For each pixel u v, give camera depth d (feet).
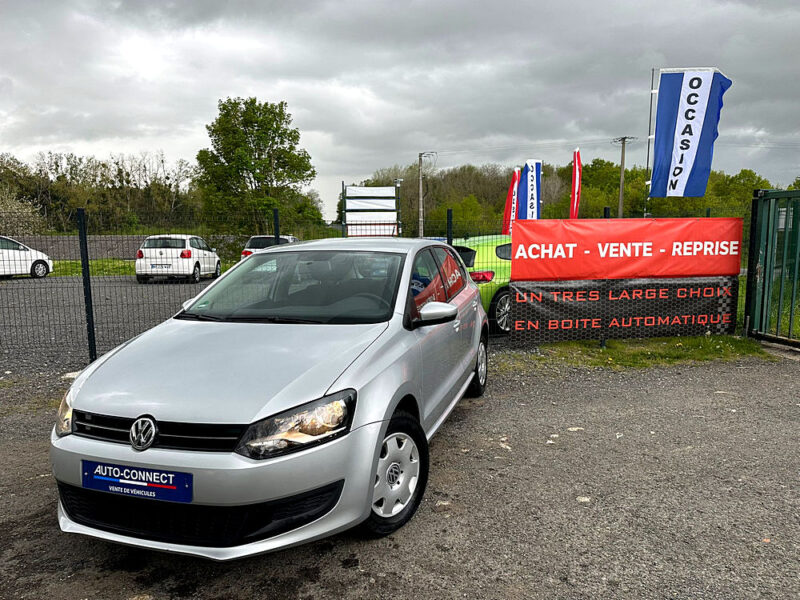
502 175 241.35
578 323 25.80
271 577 8.85
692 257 26.09
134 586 8.68
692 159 30.50
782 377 20.90
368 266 12.94
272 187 84.17
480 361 18.25
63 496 8.96
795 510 10.84
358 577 8.81
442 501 11.30
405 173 236.02
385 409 9.30
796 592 8.31
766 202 25.68
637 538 9.86
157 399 8.55
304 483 8.18
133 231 31.04
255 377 8.91
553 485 12.01
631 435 15.02
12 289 50.11
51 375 21.80
